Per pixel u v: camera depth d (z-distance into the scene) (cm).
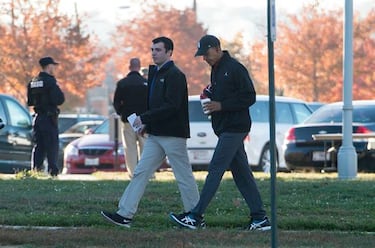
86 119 10275
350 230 2958
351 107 5128
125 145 4959
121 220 2956
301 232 2867
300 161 5922
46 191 4050
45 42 13050
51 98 5178
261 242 2653
